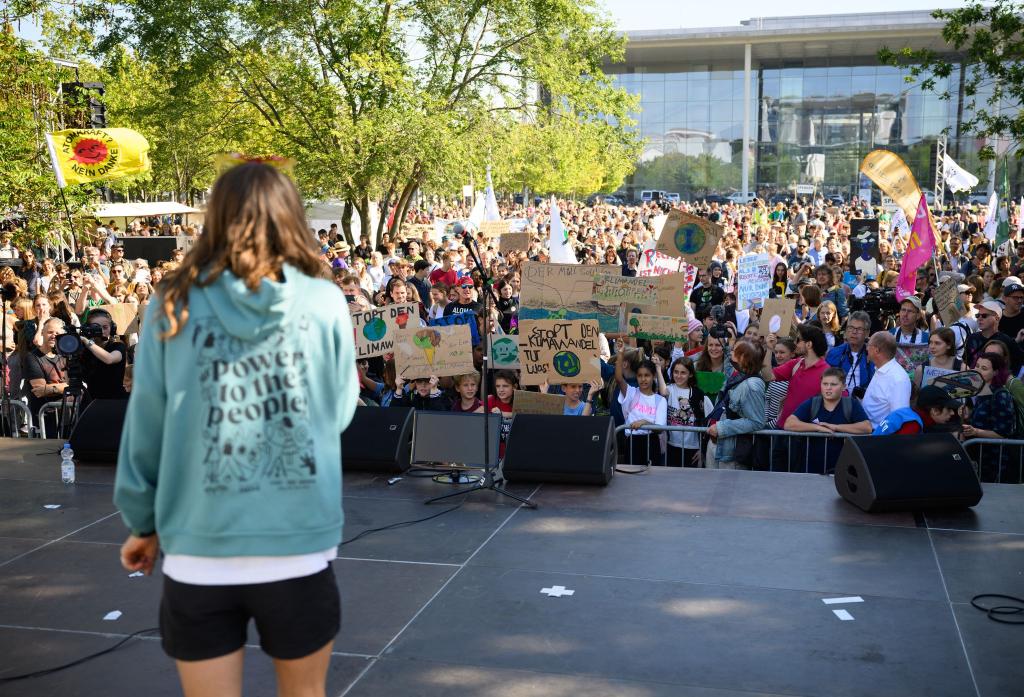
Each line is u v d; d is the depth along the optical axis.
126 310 12.26
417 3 26.50
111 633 4.55
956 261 21.41
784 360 8.61
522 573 5.23
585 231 29.94
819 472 7.32
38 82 16.75
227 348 2.13
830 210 50.84
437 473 7.20
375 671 4.12
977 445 7.38
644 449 7.96
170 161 38.78
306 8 24.91
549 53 27.14
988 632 4.43
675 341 8.05
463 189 27.95
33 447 8.11
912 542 5.61
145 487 2.21
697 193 82.75
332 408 2.26
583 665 4.16
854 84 78.62
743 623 4.57
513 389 8.17
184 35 24.91
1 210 16.55
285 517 2.14
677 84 81.88
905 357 8.76
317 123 26.08
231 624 2.21
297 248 2.20
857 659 4.18
